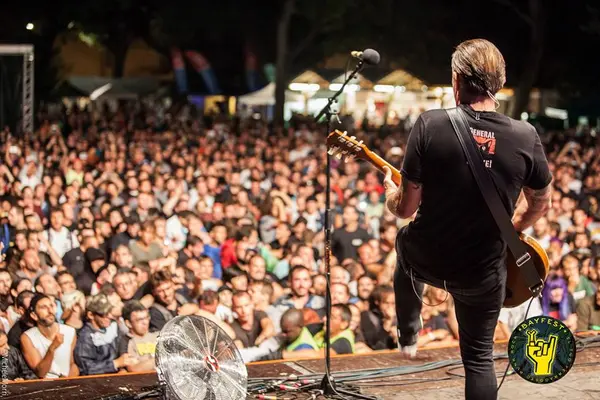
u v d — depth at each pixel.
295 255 7.37
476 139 3.26
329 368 4.23
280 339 6.54
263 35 32.84
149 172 12.02
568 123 33.78
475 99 3.34
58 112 28.72
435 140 3.26
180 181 10.87
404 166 3.31
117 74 33.97
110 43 33.69
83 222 8.27
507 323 6.88
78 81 32.25
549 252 7.96
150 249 7.60
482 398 3.42
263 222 9.45
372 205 11.23
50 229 8.12
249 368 4.63
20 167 11.91
